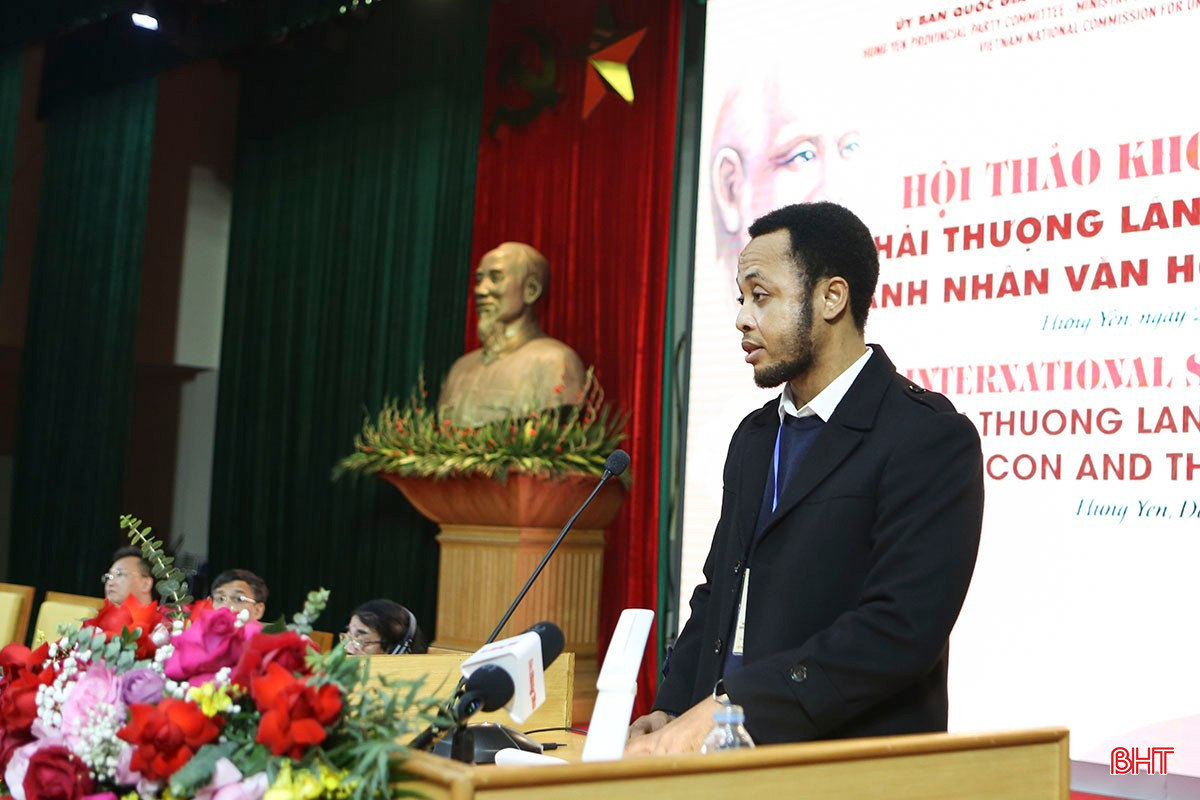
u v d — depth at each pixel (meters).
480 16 6.83
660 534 5.61
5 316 8.41
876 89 4.57
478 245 6.74
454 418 5.90
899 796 1.27
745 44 4.99
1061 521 3.93
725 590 1.78
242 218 8.08
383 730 1.17
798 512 1.70
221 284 8.39
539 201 6.48
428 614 6.67
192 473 8.34
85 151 8.10
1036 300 4.07
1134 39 3.95
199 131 8.30
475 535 5.74
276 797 1.13
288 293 7.66
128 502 8.48
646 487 5.89
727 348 4.90
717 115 5.05
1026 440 4.04
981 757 1.35
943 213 4.32
